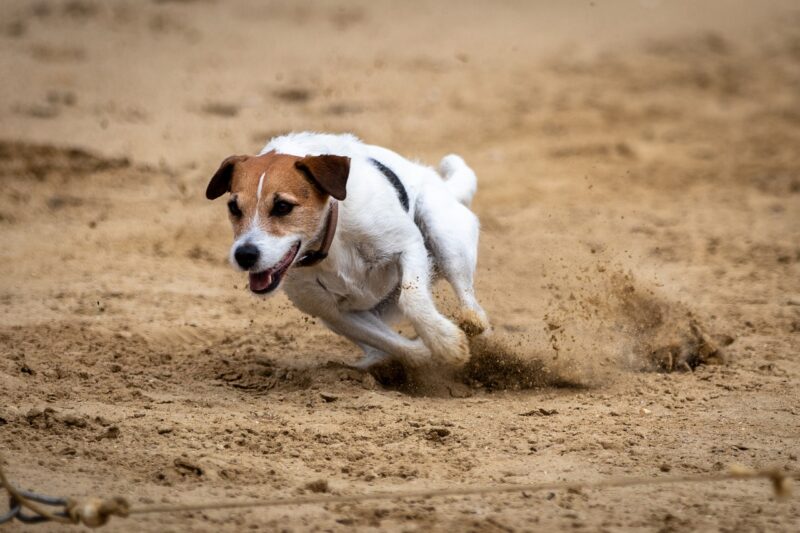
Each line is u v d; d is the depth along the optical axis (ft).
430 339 35.06
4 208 61.67
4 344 39.75
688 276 54.19
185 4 117.29
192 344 42.16
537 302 48.32
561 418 33.47
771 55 109.81
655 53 108.37
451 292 47.60
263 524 24.76
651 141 83.56
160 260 54.85
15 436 29.73
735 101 95.04
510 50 107.76
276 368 38.63
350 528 24.68
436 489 27.30
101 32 104.88
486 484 27.73
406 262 35.35
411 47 107.45
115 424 31.22
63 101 84.33
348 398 35.01
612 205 68.74
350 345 42.50
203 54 100.99
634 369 39.55
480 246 58.23
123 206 63.57
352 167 34.65
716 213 67.56
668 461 29.66
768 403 35.24
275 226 32.42
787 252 59.26
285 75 96.17
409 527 24.84
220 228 60.64
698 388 36.94
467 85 95.81
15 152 70.13
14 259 53.67
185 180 69.46
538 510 26.09
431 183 38.60
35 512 22.54
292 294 35.78
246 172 33.04
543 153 79.46
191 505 25.36
